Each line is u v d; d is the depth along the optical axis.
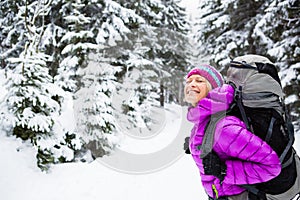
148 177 4.85
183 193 4.25
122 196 4.16
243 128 1.45
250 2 11.12
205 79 1.44
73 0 8.01
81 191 4.24
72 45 7.20
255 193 1.49
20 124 4.86
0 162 4.41
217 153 1.50
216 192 1.59
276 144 1.46
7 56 11.50
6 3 11.84
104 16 8.13
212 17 12.74
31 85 4.91
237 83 1.59
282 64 8.91
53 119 5.00
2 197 3.85
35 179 4.41
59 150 5.04
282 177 1.47
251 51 11.21
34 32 5.62
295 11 8.41
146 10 9.63
